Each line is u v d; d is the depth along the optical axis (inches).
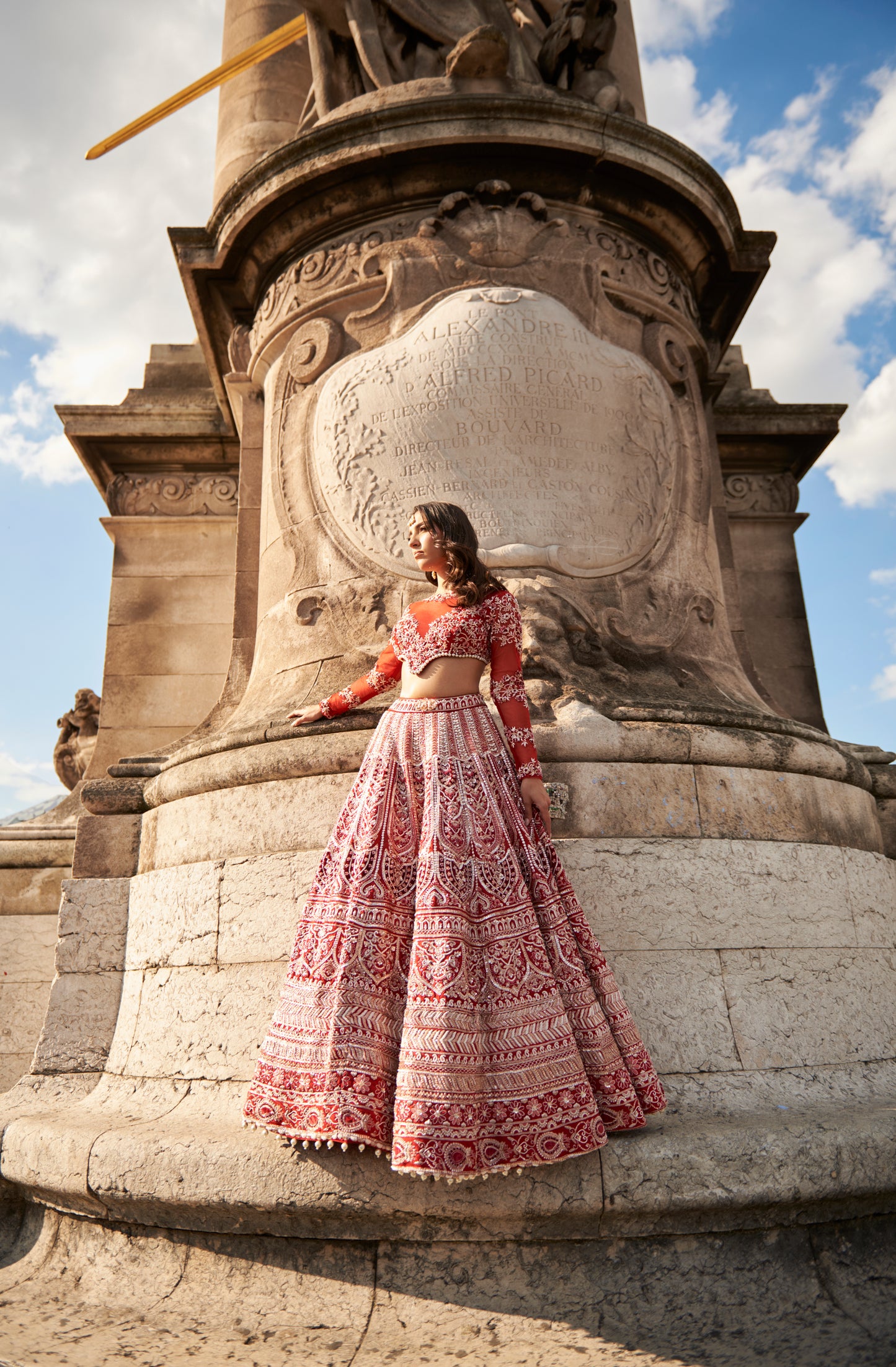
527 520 149.9
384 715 106.5
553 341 158.4
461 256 163.6
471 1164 82.0
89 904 140.6
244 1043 113.3
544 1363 80.9
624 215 177.3
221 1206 93.3
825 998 119.3
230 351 196.9
